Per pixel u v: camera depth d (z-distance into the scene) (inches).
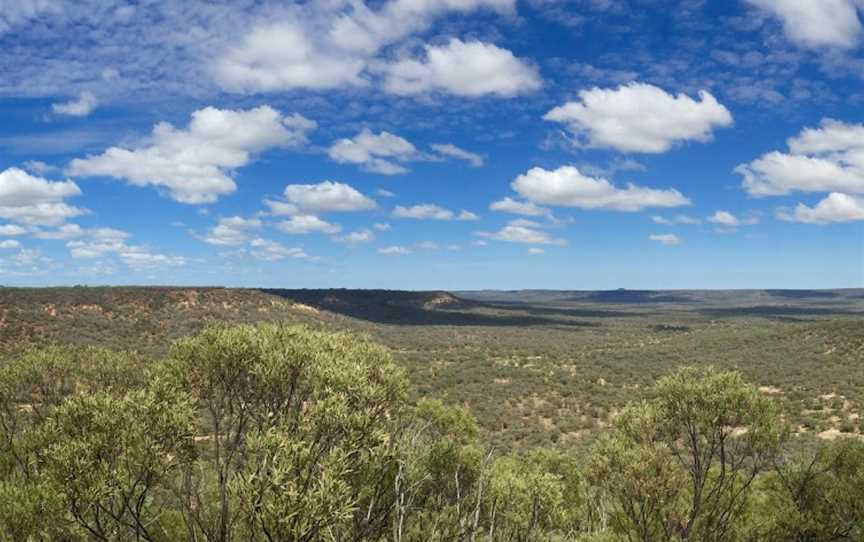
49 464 386.9
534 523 633.0
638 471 645.9
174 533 461.7
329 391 408.5
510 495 624.4
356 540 438.6
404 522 496.7
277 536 334.6
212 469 438.0
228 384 444.1
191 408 418.6
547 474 673.6
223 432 440.5
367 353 498.0
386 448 430.3
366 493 457.4
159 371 450.6
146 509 438.9
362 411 419.2
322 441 401.7
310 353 449.1
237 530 401.4
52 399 537.6
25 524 367.6
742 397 661.9
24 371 529.3
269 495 343.3
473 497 605.0
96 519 377.1
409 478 490.3
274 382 435.8
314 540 359.6
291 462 354.0
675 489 645.9
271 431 368.2
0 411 518.6
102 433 387.5
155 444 392.5
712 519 673.0
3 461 467.5
